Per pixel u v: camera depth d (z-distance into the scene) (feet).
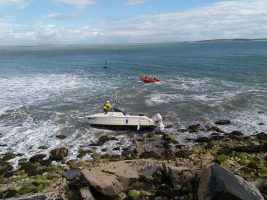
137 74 205.77
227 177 44.50
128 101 125.39
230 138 85.15
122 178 52.80
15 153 78.69
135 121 94.32
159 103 121.08
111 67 255.29
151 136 89.51
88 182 50.78
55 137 88.94
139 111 111.04
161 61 307.58
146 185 52.85
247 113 107.65
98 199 49.55
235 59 300.20
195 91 142.61
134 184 52.85
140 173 55.52
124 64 282.56
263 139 84.28
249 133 89.56
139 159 68.49
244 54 378.73
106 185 49.57
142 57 382.63
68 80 181.06
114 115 95.86
